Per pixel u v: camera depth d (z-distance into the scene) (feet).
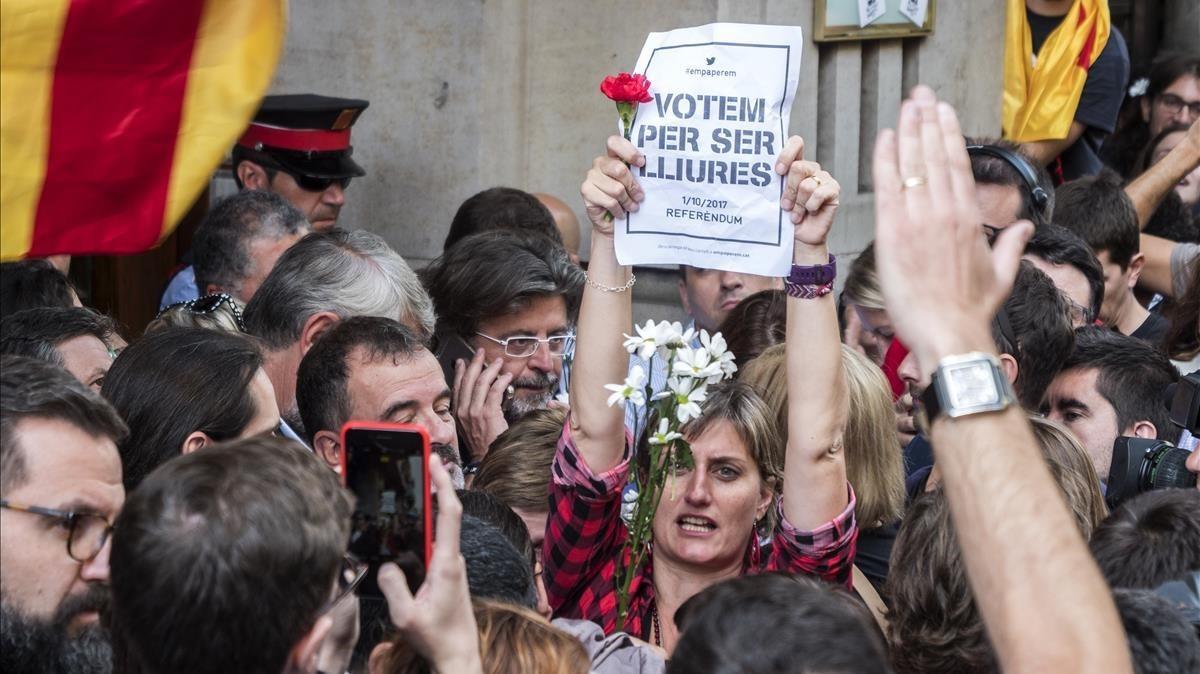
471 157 17.98
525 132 18.16
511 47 17.92
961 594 7.91
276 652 5.56
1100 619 4.75
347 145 17.10
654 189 8.70
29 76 7.21
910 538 8.23
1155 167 18.35
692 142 8.59
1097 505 9.60
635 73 8.63
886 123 19.80
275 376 11.64
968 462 4.94
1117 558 7.64
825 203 8.46
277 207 14.26
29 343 10.50
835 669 5.32
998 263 5.13
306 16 17.85
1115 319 16.22
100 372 10.57
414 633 6.01
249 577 5.47
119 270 18.24
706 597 5.85
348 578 6.19
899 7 19.40
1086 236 15.88
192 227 18.71
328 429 10.18
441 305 13.39
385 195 18.07
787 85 8.42
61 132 7.32
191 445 8.90
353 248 12.02
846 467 10.68
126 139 7.45
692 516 9.46
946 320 5.03
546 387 13.41
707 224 8.64
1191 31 31.09
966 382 4.97
